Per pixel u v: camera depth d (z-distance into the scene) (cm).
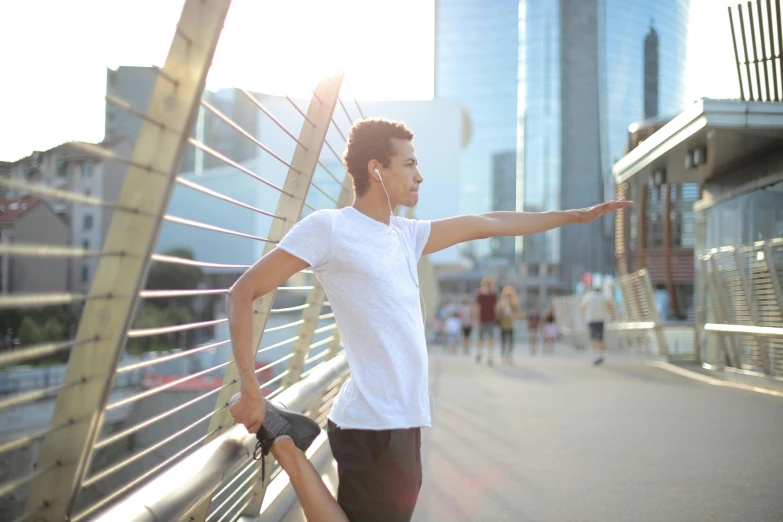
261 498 348
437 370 1480
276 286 210
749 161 1077
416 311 222
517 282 11288
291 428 219
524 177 14038
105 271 162
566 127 13800
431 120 3072
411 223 239
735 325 1150
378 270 213
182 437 1348
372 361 212
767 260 1015
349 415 212
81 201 141
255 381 205
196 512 263
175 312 4216
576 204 13750
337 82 302
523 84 14112
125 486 181
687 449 595
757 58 880
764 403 895
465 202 14538
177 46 167
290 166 299
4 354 129
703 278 1331
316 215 215
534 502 425
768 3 852
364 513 213
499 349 2889
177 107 165
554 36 13888
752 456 564
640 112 12738
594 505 418
